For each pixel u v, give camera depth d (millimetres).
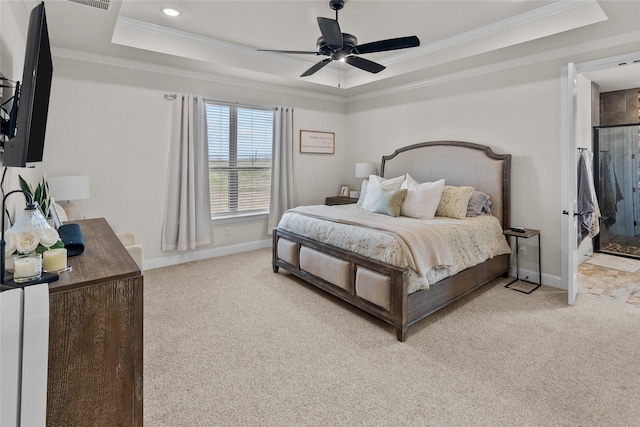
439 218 3541
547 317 2818
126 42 3324
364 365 2146
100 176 3740
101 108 3695
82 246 1502
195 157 4344
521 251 3748
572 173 3031
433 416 1697
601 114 5098
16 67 1960
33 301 916
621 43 2977
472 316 2846
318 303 3119
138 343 1206
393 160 4980
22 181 1721
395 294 2469
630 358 2195
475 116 4066
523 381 1971
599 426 1621
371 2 2896
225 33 3592
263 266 4258
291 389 1911
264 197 5207
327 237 3199
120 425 1187
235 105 4680
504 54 3523
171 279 3750
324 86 5000
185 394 1857
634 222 4848
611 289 3477
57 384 1086
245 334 2535
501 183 3768
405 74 4297
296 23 3324
